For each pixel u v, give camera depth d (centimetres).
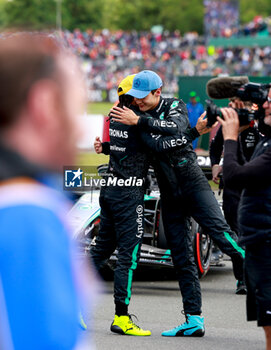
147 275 1777
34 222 250
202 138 3784
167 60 15138
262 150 778
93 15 18988
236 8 16550
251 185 764
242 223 789
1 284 244
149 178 1620
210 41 15475
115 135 1102
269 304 773
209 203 1127
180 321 1268
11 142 257
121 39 16225
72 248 264
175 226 1113
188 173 1106
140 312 1341
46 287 247
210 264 1736
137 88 1070
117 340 1079
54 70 260
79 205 1503
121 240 1112
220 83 902
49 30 269
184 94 4156
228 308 1381
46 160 260
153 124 1054
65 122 261
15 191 252
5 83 255
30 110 258
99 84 12106
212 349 1039
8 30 265
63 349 248
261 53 14950
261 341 1107
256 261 782
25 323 243
